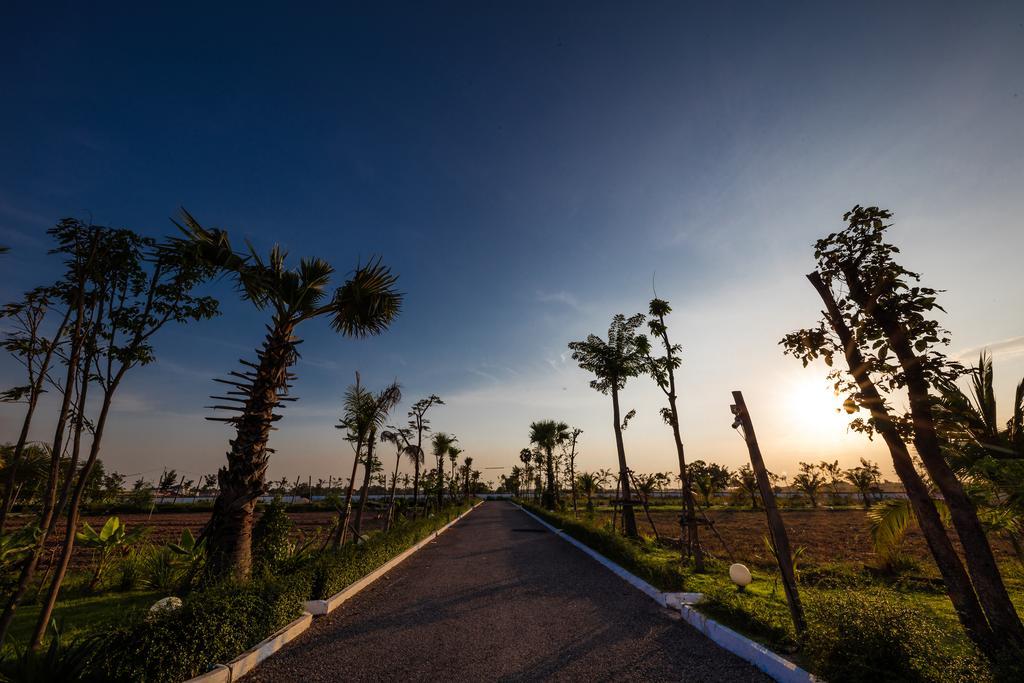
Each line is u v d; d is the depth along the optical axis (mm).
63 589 8836
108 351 4906
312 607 6879
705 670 4633
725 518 32562
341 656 5234
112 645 4082
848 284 5625
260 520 10172
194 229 8148
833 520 29469
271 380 8547
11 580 7590
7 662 3984
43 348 4648
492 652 5316
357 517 14250
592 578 9656
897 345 5156
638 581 8656
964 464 5816
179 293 5156
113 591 8906
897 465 5020
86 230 4824
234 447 8133
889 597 4840
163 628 4293
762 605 6105
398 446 20266
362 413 14086
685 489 10898
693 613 6188
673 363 11742
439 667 4891
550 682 4469
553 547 15141
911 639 3775
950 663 3633
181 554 9945
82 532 9172
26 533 7801
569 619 6605
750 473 45500
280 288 9164
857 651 3828
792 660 4449
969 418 5973
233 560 7516
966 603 4379
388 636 5926
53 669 3893
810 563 12016
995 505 5645
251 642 5160
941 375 4926
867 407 5254
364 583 8852
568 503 46594
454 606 7430
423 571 10758
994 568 4309
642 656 5078
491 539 17859
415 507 23047
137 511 38469
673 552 13188
